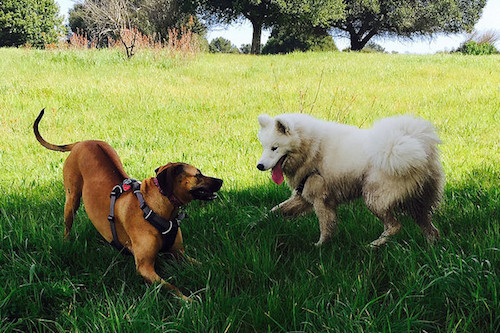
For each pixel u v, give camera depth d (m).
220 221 2.50
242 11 19.95
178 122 4.80
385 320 1.70
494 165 3.19
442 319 1.77
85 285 2.02
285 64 10.48
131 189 2.09
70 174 2.27
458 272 1.87
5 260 2.12
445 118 4.78
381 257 2.14
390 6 21.81
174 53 9.52
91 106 5.43
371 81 7.77
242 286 2.00
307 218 2.57
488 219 2.34
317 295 1.86
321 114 5.07
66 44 10.27
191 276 2.05
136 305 1.83
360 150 2.29
